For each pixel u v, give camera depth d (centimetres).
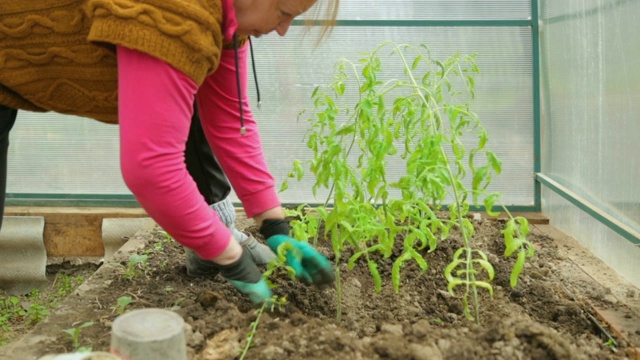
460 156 224
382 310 218
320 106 354
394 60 350
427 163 201
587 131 296
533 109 349
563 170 327
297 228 208
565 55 317
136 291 227
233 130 197
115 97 156
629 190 253
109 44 144
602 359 178
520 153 353
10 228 345
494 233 290
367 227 198
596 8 280
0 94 166
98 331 196
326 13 165
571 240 297
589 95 292
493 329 176
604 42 273
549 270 250
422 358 163
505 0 342
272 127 358
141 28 136
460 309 216
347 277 240
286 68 352
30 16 147
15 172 362
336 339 173
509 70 348
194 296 222
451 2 343
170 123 143
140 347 143
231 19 151
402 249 261
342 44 350
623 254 261
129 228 339
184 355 151
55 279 366
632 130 249
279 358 167
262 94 355
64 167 362
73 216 346
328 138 206
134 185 146
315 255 197
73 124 357
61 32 148
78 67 152
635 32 243
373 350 171
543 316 214
